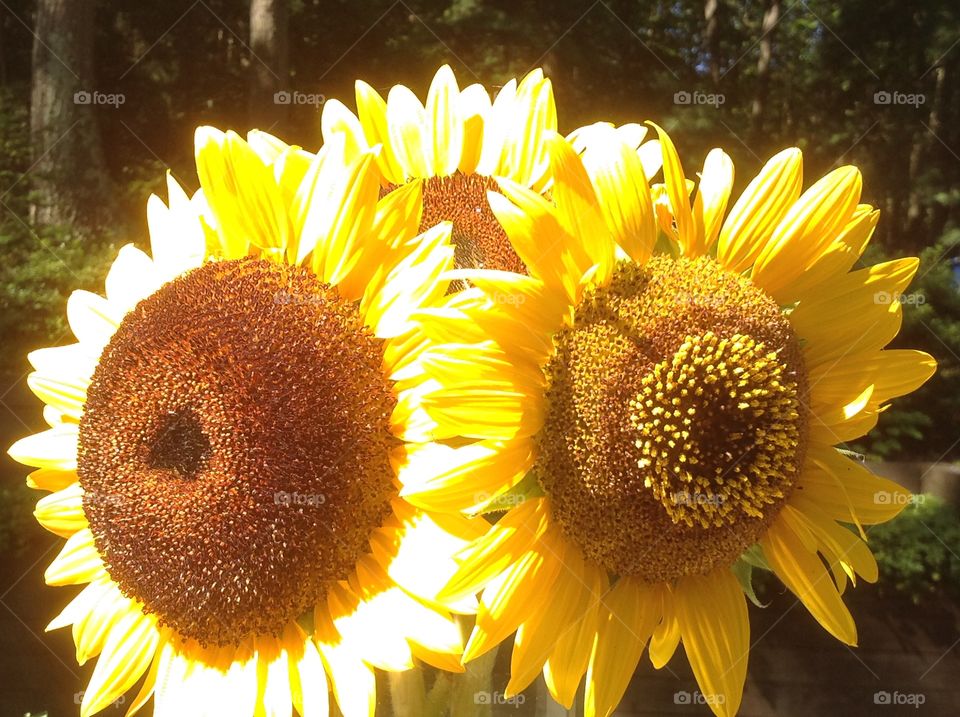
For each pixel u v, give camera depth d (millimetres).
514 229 378
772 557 412
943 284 2658
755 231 415
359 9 3371
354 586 395
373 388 387
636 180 395
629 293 398
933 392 2533
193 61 3889
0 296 2473
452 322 372
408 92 500
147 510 397
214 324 393
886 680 2051
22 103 3363
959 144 3385
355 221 401
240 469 380
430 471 370
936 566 2094
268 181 414
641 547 391
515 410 377
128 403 407
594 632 393
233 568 385
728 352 387
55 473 469
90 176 2965
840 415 413
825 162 3467
